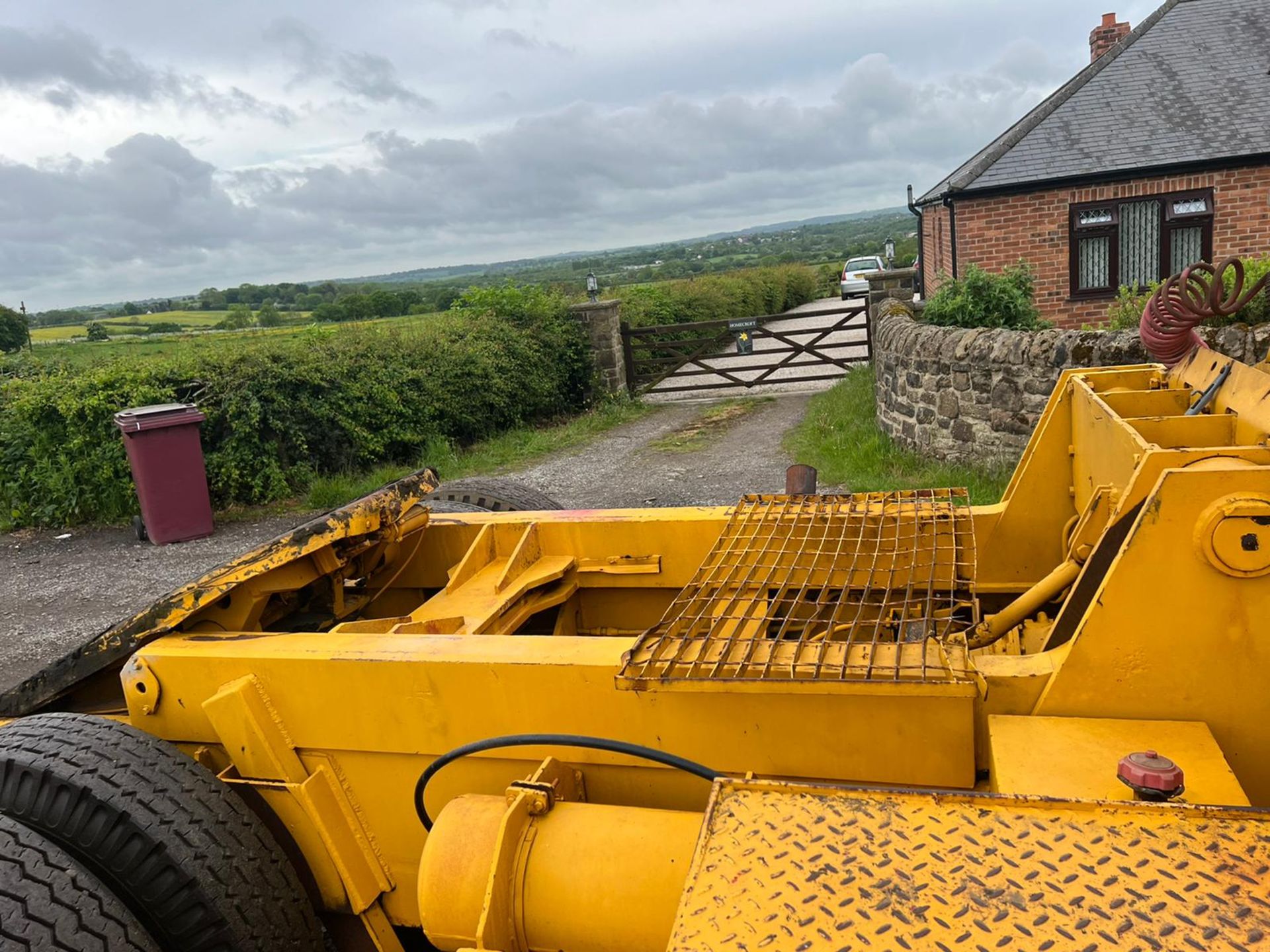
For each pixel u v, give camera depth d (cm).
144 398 1005
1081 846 140
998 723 191
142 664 261
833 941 129
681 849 190
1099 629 188
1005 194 1516
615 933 187
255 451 1056
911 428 903
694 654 214
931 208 1964
